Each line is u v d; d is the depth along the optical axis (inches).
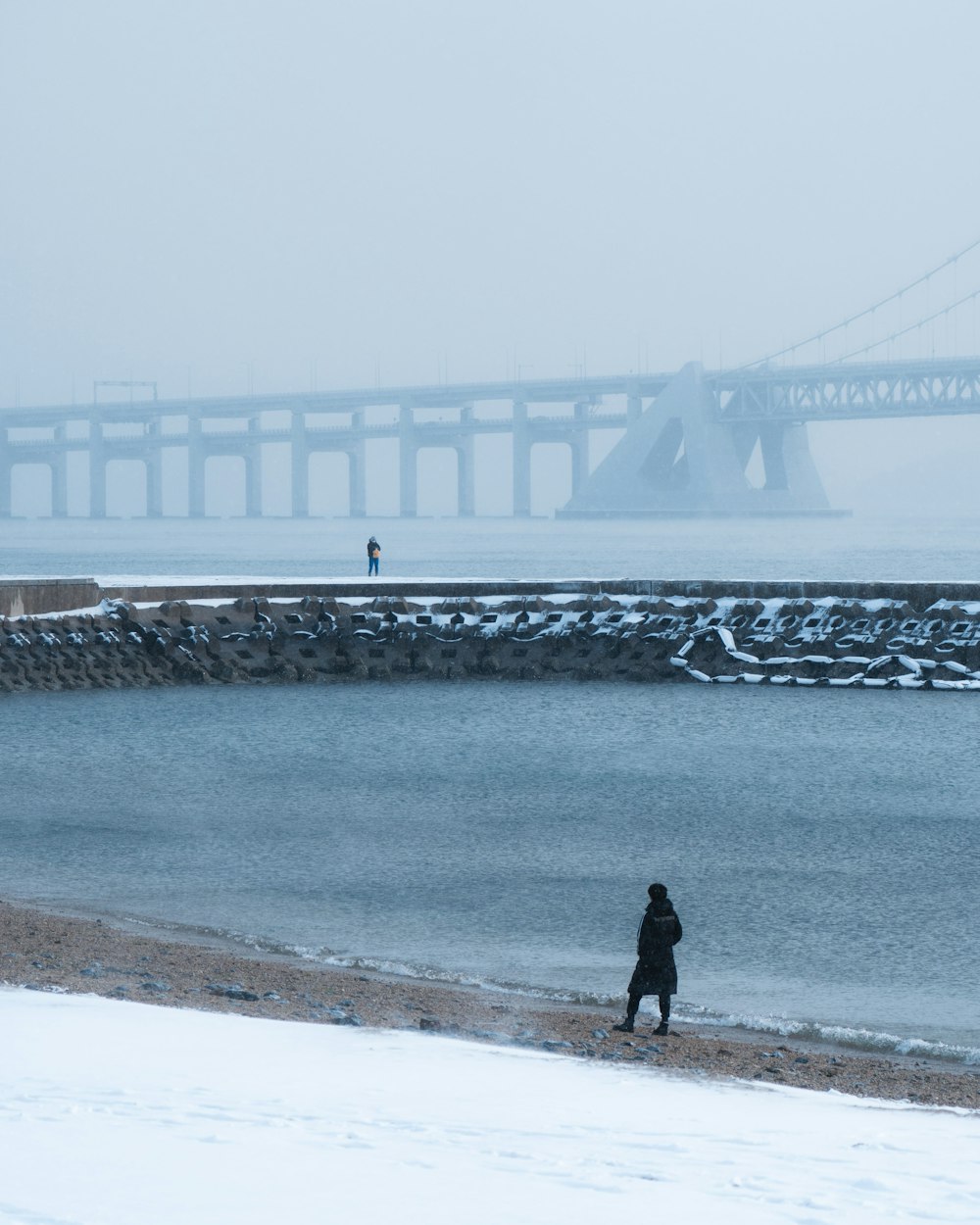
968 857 3599.9
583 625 7593.5
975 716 6220.5
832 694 6948.8
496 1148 1045.8
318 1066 1460.4
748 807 4335.6
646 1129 1193.4
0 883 3208.7
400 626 7529.5
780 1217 863.1
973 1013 2278.5
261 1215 808.3
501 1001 2253.9
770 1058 1902.1
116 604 7347.4
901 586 7490.2
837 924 2893.7
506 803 4379.9
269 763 5068.9
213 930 2785.4
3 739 5521.7
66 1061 1387.8
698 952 2677.2
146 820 4037.9
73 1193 844.6
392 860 3516.2
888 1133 1267.2
